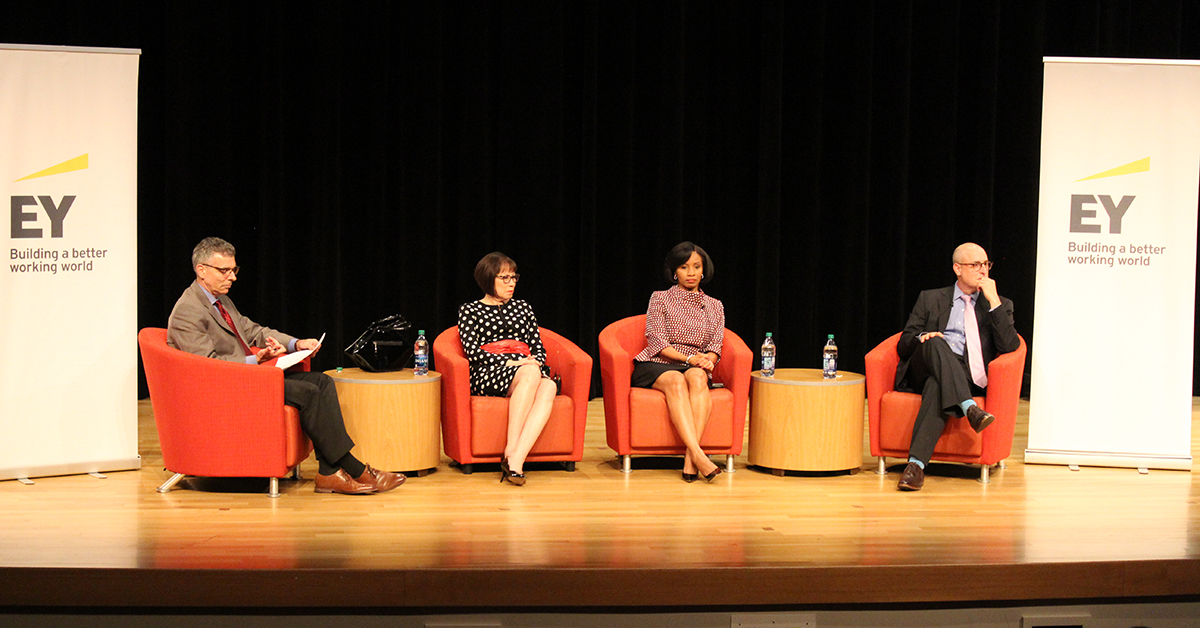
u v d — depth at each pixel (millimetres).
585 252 5723
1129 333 4129
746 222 5980
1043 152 4137
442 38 5691
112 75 3799
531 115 5629
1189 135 4059
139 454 4230
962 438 3877
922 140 6039
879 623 2867
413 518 3285
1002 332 3930
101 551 2871
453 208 5801
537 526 3197
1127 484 3875
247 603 2721
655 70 5797
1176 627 2947
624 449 3973
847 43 5949
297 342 3904
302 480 3822
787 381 3926
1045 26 6066
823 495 3670
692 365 4039
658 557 2863
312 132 5621
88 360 3832
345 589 2725
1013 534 3141
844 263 6023
